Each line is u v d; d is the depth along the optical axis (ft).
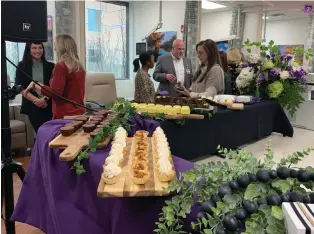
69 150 4.30
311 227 2.02
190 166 3.91
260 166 2.96
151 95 11.41
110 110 6.81
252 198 2.55
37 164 5.72
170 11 18.04
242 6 21.94
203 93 9.52
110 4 19.90
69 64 7.35
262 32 25.16
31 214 5.84
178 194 2.98
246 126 9.81
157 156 4.05
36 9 5.07
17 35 4.93
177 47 11.86
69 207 4.55
